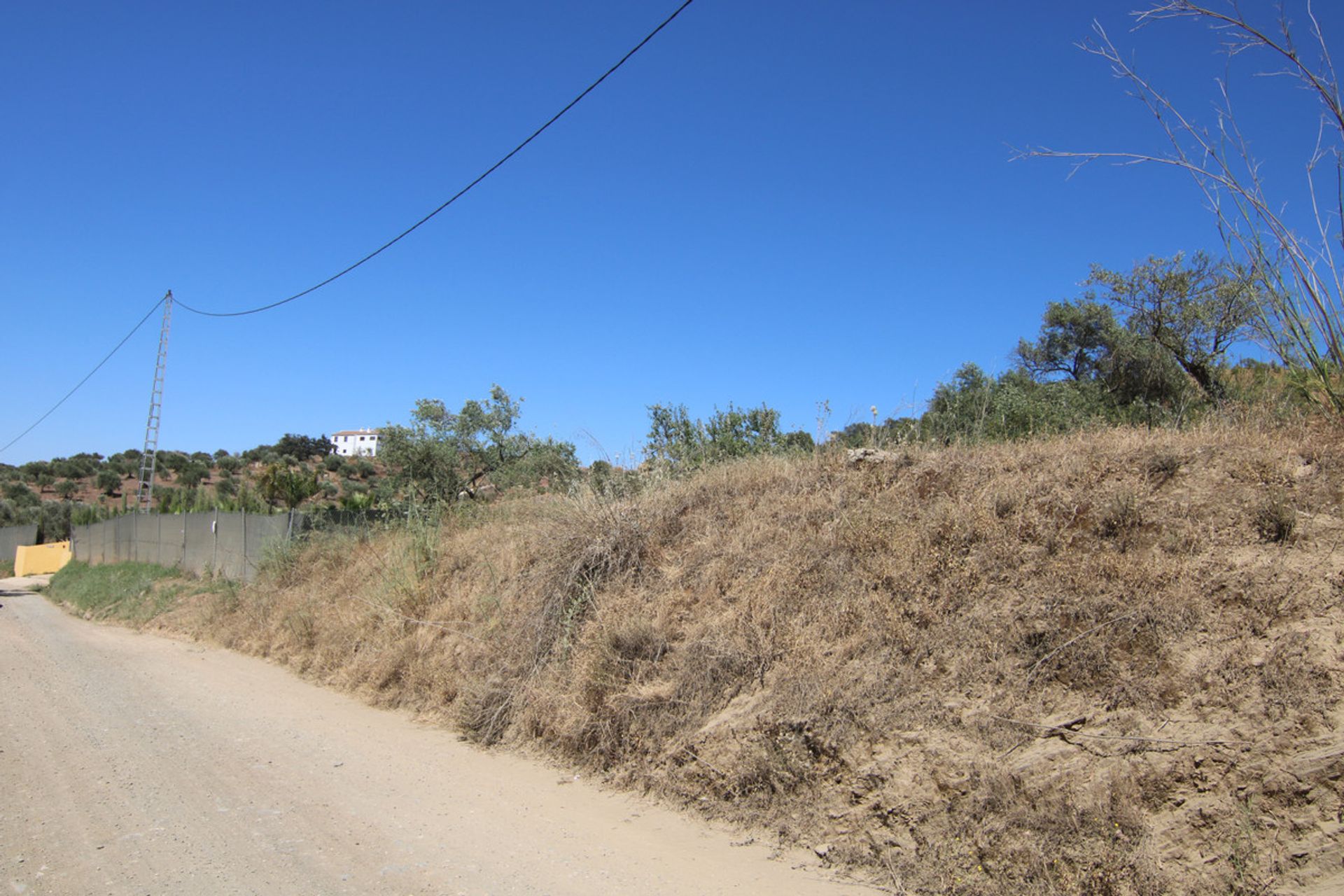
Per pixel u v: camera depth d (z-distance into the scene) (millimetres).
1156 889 4027
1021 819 4598
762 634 6906
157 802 6359
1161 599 5254
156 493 57719
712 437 13633
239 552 21688
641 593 8594
